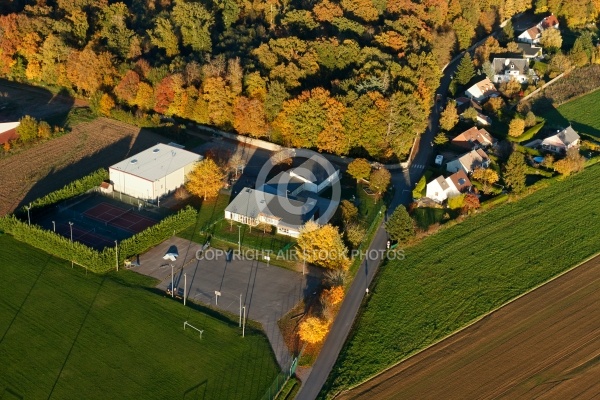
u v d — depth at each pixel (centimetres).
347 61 15525
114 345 8831
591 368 8762
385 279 10381
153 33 16600
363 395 8225
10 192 12356
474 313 9725
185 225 11538
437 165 13800
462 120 15525
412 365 8738
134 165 12700
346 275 10325
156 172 12512
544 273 10681
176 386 8212
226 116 14600
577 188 13300
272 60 15200
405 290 10144
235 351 8831
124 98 15288
